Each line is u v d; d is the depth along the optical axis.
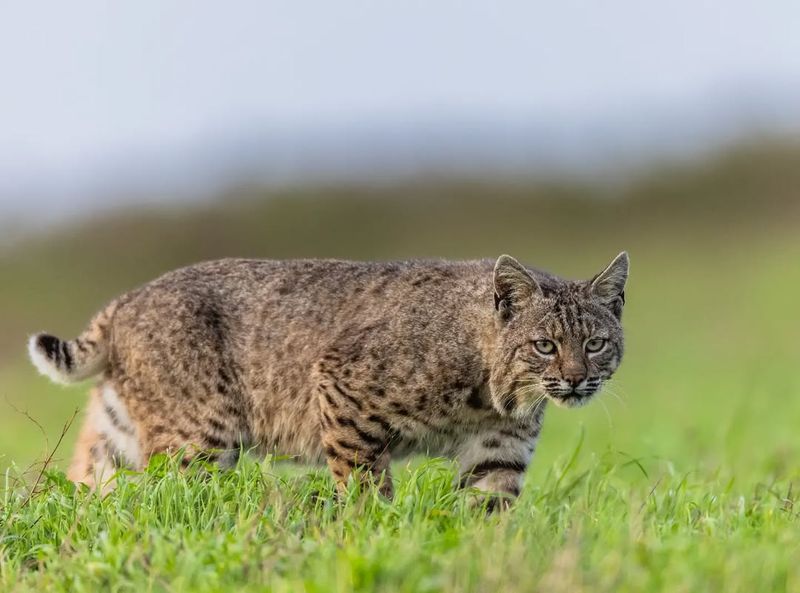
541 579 19.30
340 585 19.02
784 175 163.88
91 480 30.67
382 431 28.78
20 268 131.38
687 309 106.25
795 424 49.25
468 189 167.25
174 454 29.70
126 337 30.42
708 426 50.81
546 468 38.72
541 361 28.97
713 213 155.88
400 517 23.94
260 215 157.50
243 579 20.56
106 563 21.28
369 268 30.86
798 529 23.95
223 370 30.14
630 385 69.62
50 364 30.75
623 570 19.77
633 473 39.47
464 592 19.06
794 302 104.81
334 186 166.25
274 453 30.72
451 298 29.39
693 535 23.39
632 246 144.38
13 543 23.80
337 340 29.42
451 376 28.66
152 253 143.88
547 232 155.38
